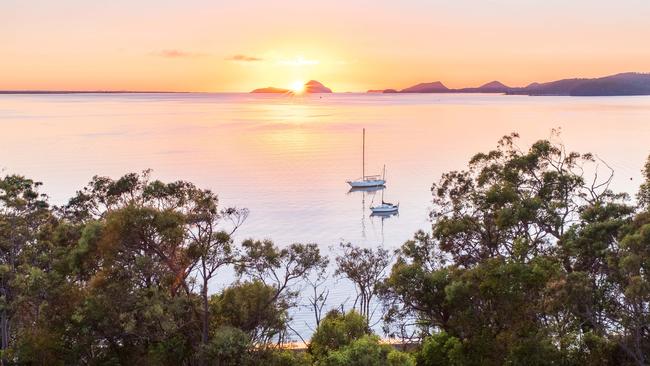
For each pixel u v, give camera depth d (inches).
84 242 1025.5
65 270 1099.9
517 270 1061.1
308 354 1181.1
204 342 1019.9
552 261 1109.1
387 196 5039.4
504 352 1054.4
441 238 1358.3
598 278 1092.5
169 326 968.3
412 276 1190.3
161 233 992.9
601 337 985.5
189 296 1068.5
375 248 3398.1
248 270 1222.9
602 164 5807.1
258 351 1077.8
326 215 4264.3
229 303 1111.6
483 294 1080.2
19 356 1054.4
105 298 988.6
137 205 1042.7
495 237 1288.1
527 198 1232.2
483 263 1167.0
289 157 7155.5
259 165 6446.9
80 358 1069.1
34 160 6269.7
